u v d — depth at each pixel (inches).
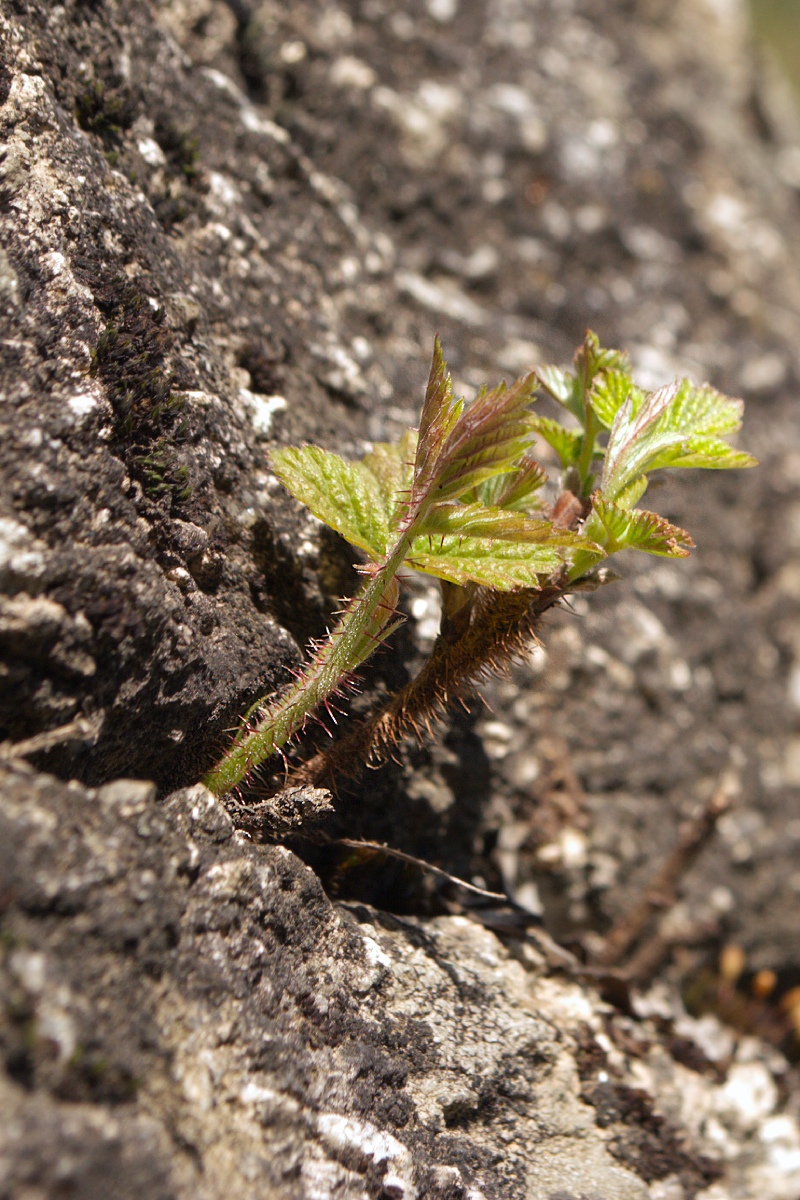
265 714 14.4
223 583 15.0
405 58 25.3
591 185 27.4
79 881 13.1
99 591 13.8
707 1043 18.2
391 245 21.0
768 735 23.0
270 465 15.6
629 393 14.7
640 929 17.8
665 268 27.9
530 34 30.8
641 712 19.4
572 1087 15.4
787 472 26.2
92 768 14.0
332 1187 13.5
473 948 15.8
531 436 19.3
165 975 13.4
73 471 13.9
